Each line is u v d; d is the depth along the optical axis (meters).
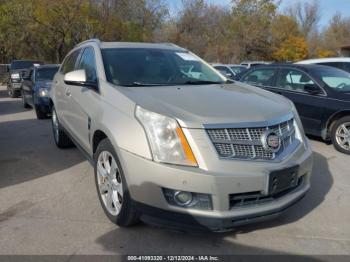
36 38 30.34
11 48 31.12
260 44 48.25
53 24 28.30
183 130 3.22
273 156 3.42
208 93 3.98
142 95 3.76
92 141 4.30
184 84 4.51
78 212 4.21
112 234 3.71
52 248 3.46
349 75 7.77
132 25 32.50
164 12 35.84
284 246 3.53
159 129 3.29
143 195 3.33
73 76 4.54
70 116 5.46
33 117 11.23
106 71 4.45
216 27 48.12
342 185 5.11
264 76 8.52
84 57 5.37
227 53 47.41
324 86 7.24
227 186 3.17
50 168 5.77
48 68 11.83
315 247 3.52
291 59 51.09
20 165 5.94
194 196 3.21
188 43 46.72
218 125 3.26
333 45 69.44
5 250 3.42
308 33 71.62
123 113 3.64
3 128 9.26
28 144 7.37
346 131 6.79
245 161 3.27
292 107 4.07
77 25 28.44
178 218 3.25
